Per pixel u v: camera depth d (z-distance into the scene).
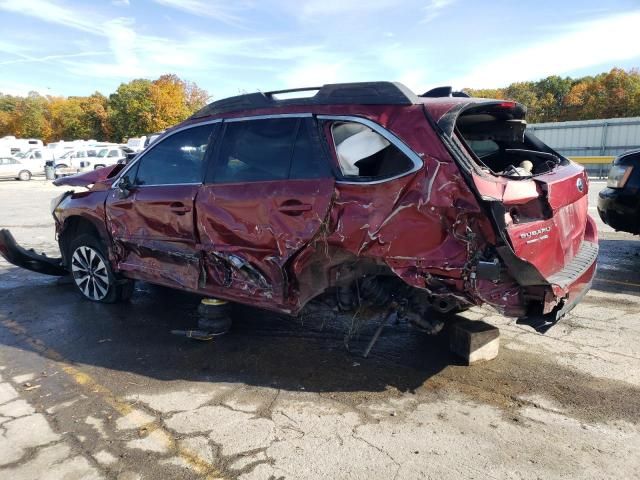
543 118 60.72
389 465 2.59
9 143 42.34
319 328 4.56
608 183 6.56
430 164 2.94
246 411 3.14
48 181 30.55
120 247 4.73
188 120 4.32
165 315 4.96
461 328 3.85
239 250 3.73
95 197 4.89
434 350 4.05
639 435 2.86
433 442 2.80
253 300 3.75
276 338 4.34
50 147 39.97
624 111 54.09
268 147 3.68
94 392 3.40
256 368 3.76
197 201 3.94
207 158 4.03
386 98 3.28
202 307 4.22
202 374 3.67
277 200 3.48
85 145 40.69
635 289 5.74
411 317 3.43
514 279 2.92
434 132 3.00
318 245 3.34
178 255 4.16
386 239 3.06
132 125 61.75
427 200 2.92
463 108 3.10
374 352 4.03
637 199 6.12
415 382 3.52
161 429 2.94
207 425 2.98
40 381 3.57
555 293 2.98
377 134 3.20
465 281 2.89
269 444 2.78
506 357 3.92
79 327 4.65
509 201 2.91
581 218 4.07
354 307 3.57
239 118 3.92
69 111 75.19
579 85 60.75
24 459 2.65
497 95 64.12
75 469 2.57
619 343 4.18
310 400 3.28
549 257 3.31
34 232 10.21
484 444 2.78
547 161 4.25
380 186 3.07
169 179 4.29
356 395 3.34
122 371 3.73
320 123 3.47
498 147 4.72
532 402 3.23
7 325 4.72
